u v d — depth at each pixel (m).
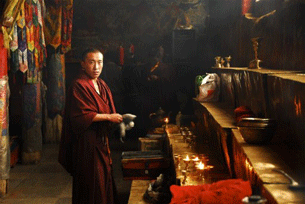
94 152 4.47
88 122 4.41
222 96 7.15
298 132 2.76
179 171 4.04
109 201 4.64
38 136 9.06
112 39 13.34
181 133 6.36
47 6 10.43
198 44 13.03
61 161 4.70
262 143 3.17
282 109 3.20
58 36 10.56
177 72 12.86
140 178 5.50
